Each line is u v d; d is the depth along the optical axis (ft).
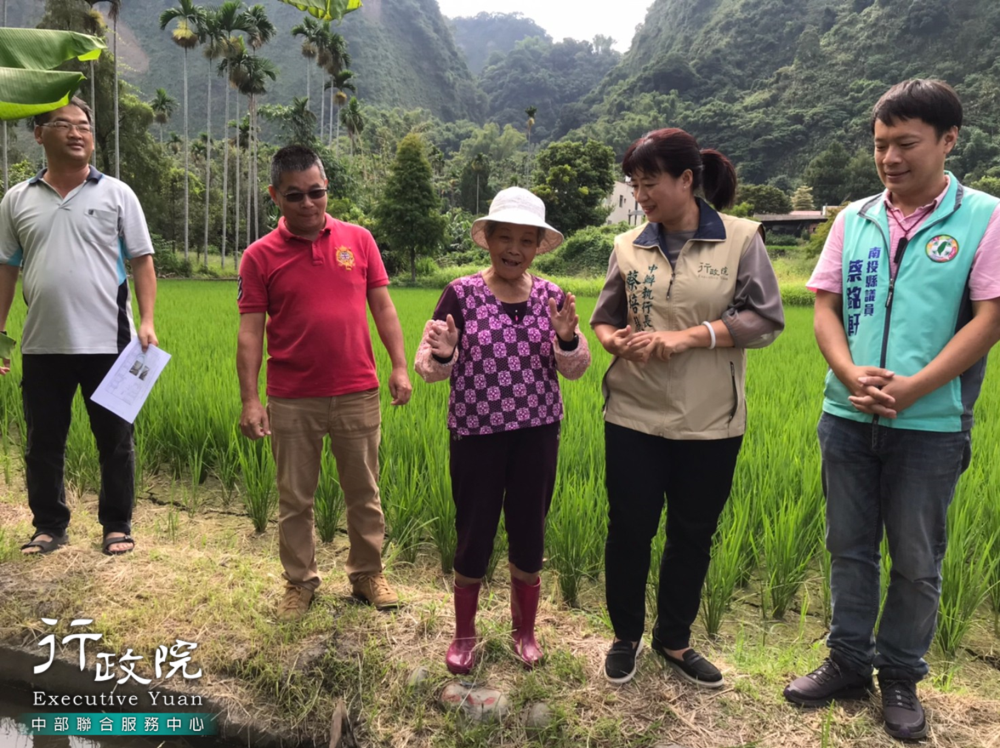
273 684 8.43
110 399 10.25
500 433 7.84
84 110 10.72
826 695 7.88
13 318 33.09
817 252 128.47
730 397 7.66
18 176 114.11
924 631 7.54
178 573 10.44
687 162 7.39
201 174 172.55
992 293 6.72
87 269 10.82
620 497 7.90
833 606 8.05
